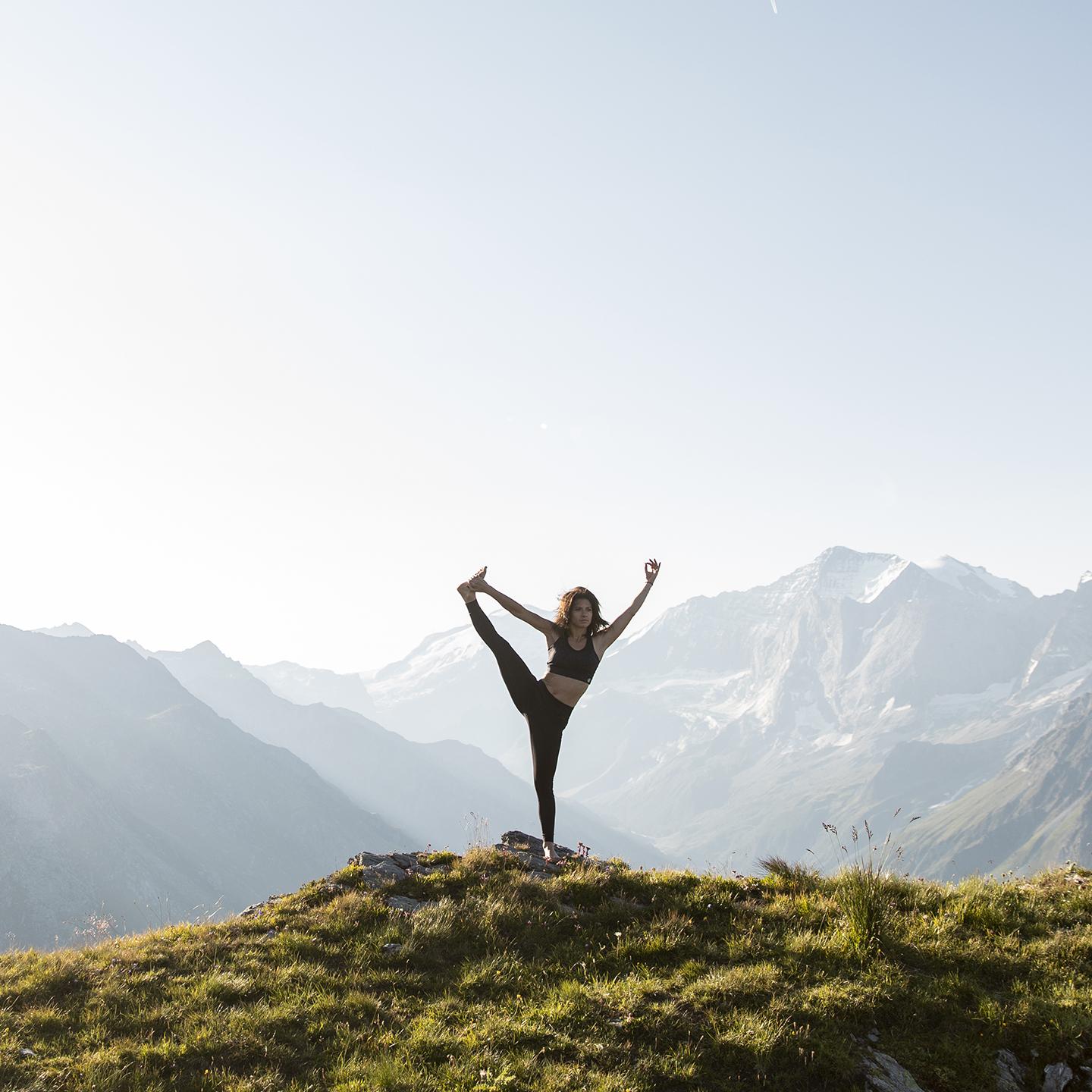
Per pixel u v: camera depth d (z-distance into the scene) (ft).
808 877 42.83
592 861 44.78
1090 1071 28.25
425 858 46.73
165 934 39.55
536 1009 31.01
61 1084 26.45
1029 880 43.86
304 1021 30.60
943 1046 29.12
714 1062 28.40
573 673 37.17
